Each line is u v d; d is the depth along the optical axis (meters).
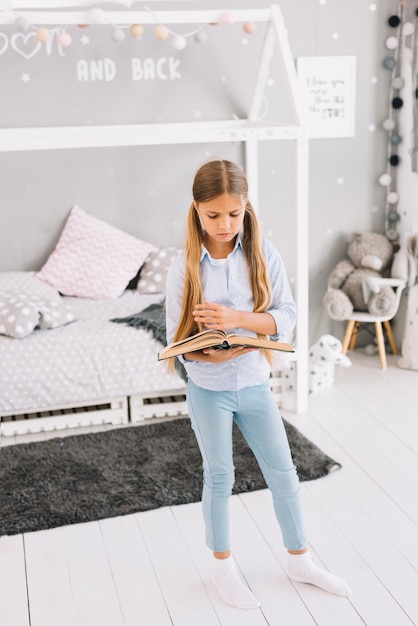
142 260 3.55
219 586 1.96
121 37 3.03
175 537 2.25
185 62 3.43
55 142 2.66
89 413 3.03
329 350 3.30
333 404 3.22
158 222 3.60
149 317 3.08
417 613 1.88
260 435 1.90
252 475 2.56
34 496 2.46
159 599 1.97
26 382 2.89
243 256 1.85
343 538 2.21
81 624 1.88
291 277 3.78
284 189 3.67
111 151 3.46
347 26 3.56
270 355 1.90
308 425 3.02
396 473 2.60
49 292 3.34
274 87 3.55
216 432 1.86
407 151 3.69
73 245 3.44
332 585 1.96
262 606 1.93
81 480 2.56
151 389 3.01
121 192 3.52
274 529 2.28
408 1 3.53
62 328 3.00
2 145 2.62
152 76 3.41
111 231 3.49
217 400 1.85
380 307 3.56
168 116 3.47
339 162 3.72
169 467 2.64
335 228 3.80
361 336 3.96
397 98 3.67
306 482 2.55
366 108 3.69
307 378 3.16
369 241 3.69
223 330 1.82
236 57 3.48
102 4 3.25
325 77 3.59
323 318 3.89
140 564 2.13
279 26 2.99
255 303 1.85
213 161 1.73
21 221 3.45
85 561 2.14
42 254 3.52
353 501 2.42
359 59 3.61
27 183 3.42
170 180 3.55
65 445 2.84
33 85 3.31
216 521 1.93
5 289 3.29
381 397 3.29
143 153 3.50
